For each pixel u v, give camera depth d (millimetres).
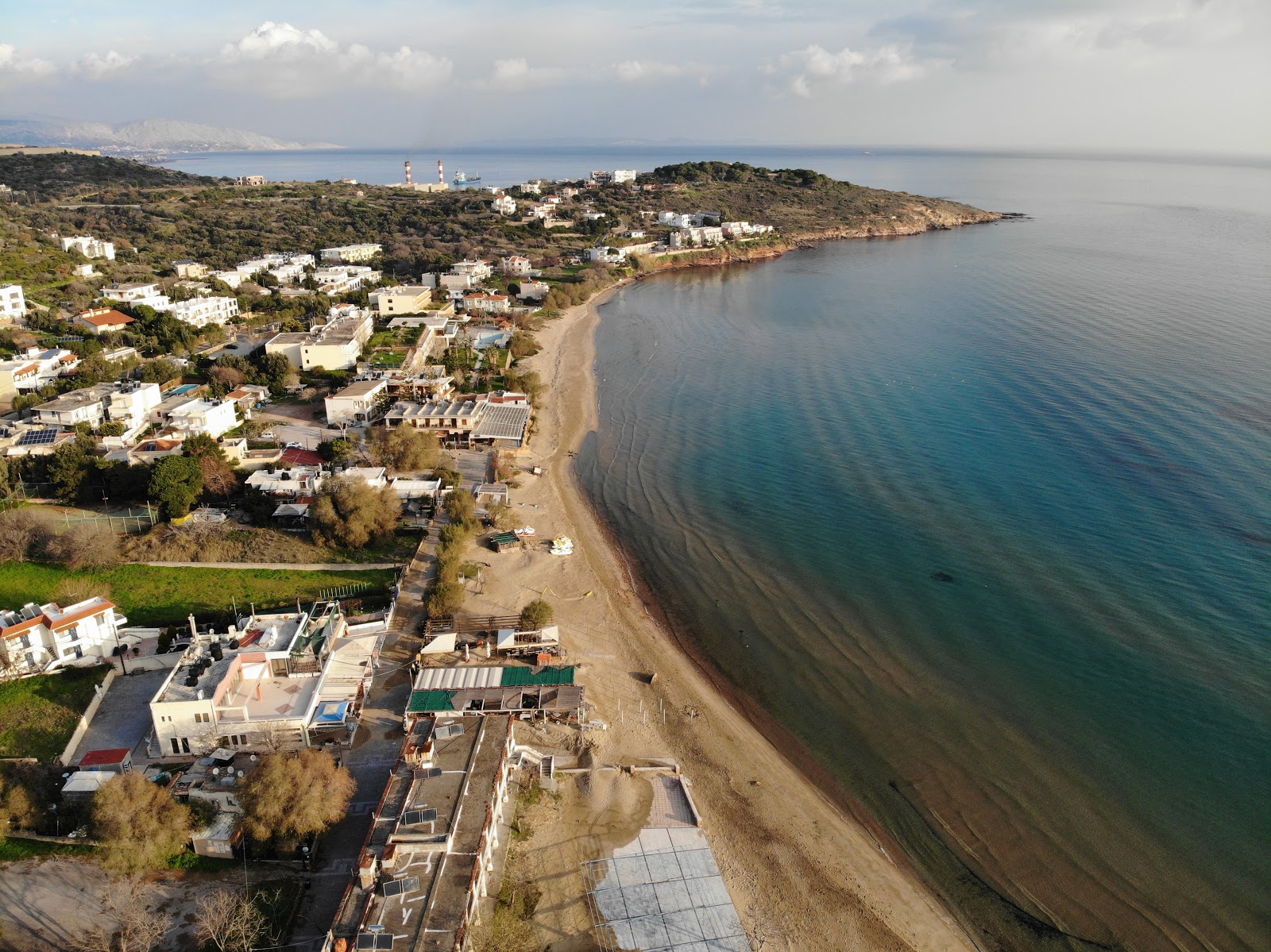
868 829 61375
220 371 147625
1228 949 51656
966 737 69625
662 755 67812
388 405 143125
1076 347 174375
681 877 56469
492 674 73062
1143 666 76938
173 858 54969
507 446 133000
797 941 52406
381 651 78062
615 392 162750
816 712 73125
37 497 107438
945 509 108125
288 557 94312
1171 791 63375
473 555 97750
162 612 83250
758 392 159625
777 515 109125
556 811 61406
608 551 100750
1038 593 88812
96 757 62875
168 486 100250
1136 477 113375
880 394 154125
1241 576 89375
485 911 51594
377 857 51281
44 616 74188
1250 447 120438
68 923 50281
